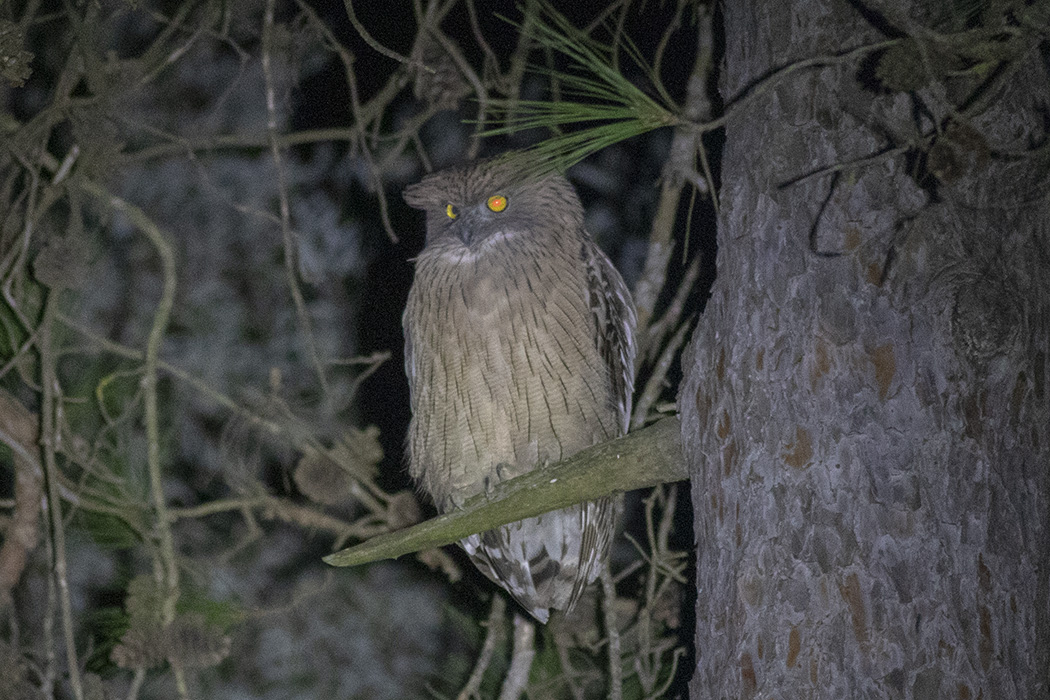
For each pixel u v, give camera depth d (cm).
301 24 931
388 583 1093
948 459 495
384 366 1099
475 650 1041
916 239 500
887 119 504
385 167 854
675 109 574
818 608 492
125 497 812
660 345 878
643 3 803
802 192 514
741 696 502
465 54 1042
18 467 762
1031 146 512
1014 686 490
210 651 732
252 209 809
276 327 1089
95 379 857
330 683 1058
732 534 521
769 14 535
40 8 967
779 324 511
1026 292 512
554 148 527
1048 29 445
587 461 577
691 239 874
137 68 804
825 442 498
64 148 991
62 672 912
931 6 498
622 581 996
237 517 1082
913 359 498
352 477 880
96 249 1020
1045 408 515
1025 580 502
